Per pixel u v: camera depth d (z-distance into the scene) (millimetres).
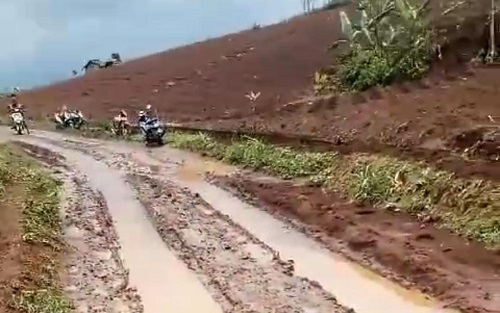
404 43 25031
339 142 19062
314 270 11211
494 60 22812
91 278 11188
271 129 23656
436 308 9305
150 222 14711
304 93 29375
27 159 23906
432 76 23609
